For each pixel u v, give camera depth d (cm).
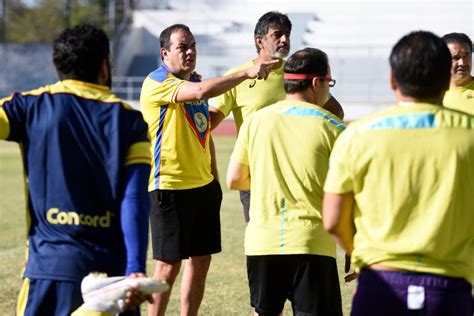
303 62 1520
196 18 11675
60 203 1174
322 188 1505
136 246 1129
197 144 1916
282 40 2055
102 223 1180
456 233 1108
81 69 1196
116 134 1169
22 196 4347
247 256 1567
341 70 10194
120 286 1105
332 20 11044
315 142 1495
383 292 1100
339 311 1567
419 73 1103
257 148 1530
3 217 3650
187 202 1908
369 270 1120
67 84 1201
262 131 1525
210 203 1956
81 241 1174
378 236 1109
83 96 1186
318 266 1520
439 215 1085
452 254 1112
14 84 11512
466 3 10819
